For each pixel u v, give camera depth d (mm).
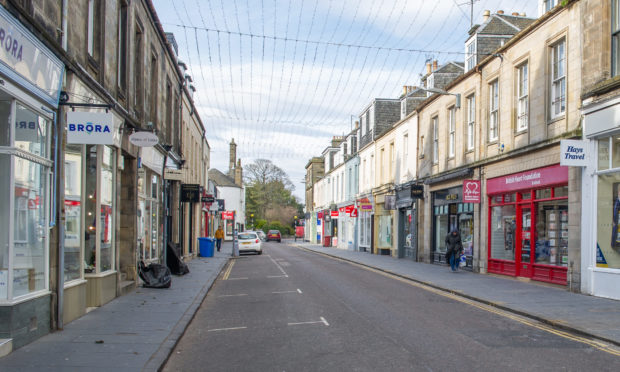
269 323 9094
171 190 22141
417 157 24938
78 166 9312
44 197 7809
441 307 10562
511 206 16109
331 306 10711
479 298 11422
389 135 30391
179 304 11016
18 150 6832
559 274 13352
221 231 36688
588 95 11930
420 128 24797
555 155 13391
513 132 15719
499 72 16734
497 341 7352
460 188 19969
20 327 6938
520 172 15250
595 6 11844
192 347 7480
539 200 14359
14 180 6773
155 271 13992
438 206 22531
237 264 24312
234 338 7988
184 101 24016
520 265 15445
